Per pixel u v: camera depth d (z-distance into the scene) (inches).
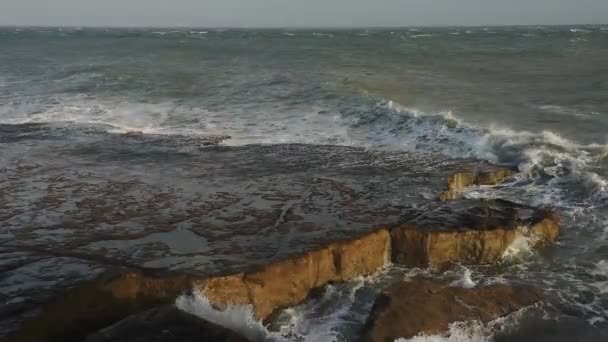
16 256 275.6
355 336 245.6
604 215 371.2
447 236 303.3
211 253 281.7
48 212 340.8
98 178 412.2
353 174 418.9
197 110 711.7
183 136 566.6
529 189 415.5
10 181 404.8
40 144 527.5
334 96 745.6
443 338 237.8
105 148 510.6
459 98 735.7
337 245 289.7
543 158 457.7
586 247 331.6
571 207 384.5
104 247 289.0
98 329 228.8
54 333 222.7
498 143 494.3
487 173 427.2
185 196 370.3
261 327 247.6
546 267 309.7
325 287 286.5
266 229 312.5
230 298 257.3
